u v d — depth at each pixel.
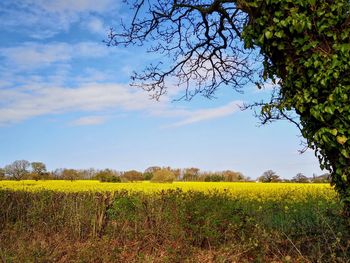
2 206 12.39
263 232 8.88
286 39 5.82
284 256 7.84
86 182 30.58
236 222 9.70
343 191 5.91
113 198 11.55
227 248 8.64
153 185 24.84
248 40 6.25
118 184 25.95
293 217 10.27
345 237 7.41
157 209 10.62
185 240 9.34
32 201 12.74
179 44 10.81
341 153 5.61
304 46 5.65
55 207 12.27
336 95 5.48
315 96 5.67
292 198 14.73
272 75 6.37
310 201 13.26
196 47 10.64
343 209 6.09
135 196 11.59
